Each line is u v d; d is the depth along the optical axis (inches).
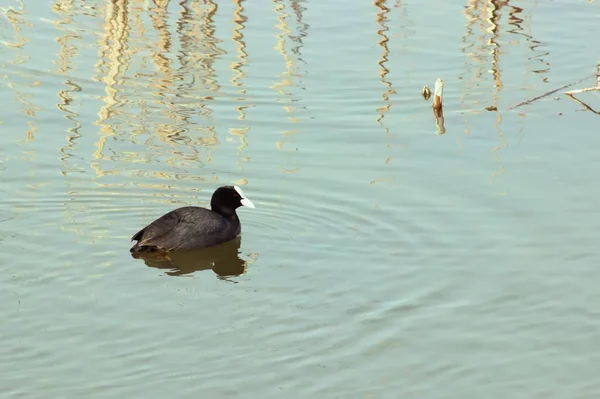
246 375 463.8
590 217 629.6
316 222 634.8
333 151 732.7
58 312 518.3
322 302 536.4
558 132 761.0
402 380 465.1
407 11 989.8
